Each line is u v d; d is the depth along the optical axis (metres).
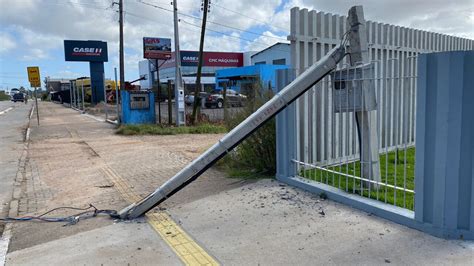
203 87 48.62
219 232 4.25
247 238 4.04
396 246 3.61
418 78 3.74
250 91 7.45
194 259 3.64
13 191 6.73
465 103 3.47
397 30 8.86
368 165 4.98
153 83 36.59
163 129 15.14
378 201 4.57
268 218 4.54
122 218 4.88
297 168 5.92
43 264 3.73
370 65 4.82
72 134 15.57
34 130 17.66
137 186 6.67
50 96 72.50
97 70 43.88
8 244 4.32
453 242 3.58
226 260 3.58
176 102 16.70
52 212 5.41
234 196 5.46
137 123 17.78
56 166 8.85
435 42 10.50
